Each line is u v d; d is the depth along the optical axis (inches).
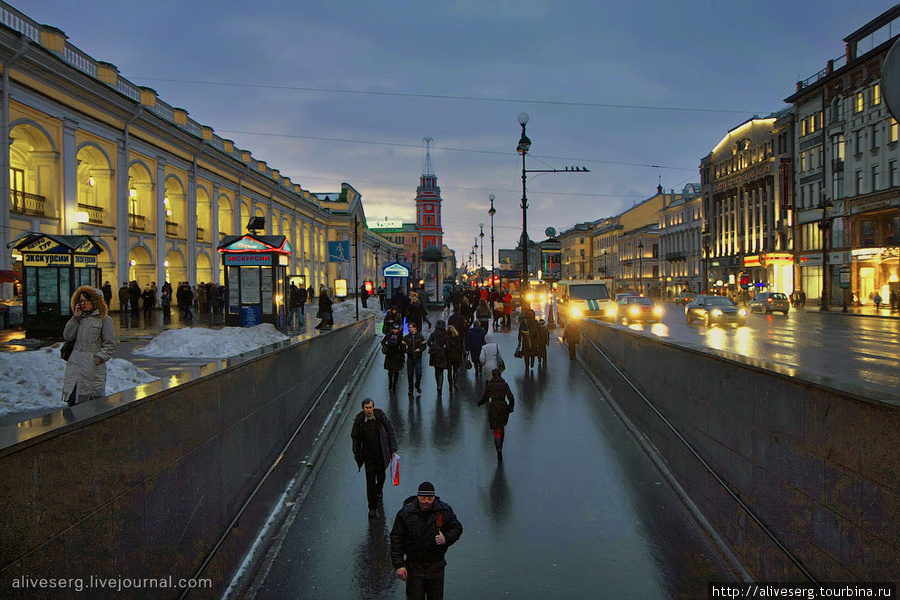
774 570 221.1
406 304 899.4
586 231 5300.2
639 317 1301.7
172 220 1483.8
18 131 954.7
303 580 247.6
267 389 322.0
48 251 668.1
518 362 763.4
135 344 655.1
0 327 786.2
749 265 2593.5
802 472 204.8
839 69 1940.2
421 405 541.6
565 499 326.0
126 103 1167.6
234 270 841.5
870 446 168.4
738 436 259.8
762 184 2556.6
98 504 151.8
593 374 668.1
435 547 196.7
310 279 2714.1
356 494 336.8
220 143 1721.2
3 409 287.1
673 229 3558.1
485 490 340.8
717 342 821.9
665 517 302.2
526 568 255.1
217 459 239.1
